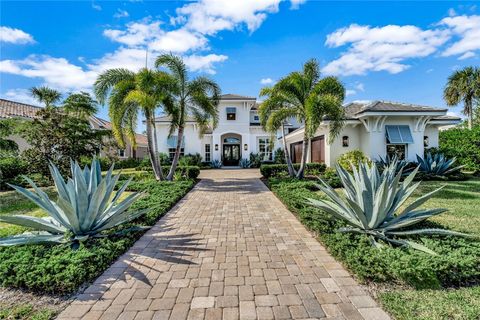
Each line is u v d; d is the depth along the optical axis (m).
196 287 3.66
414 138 16.81
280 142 29.78
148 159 25.61
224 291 3.55
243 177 18.98
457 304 3.12
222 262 4.48
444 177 14.40
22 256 4.02
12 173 15.69
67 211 4.75
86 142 14.66
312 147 22.09
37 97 19.52
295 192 10.13
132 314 3.07
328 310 3.11
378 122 16.62
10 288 3.60
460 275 3.57
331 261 4.48
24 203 10.00
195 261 4.53
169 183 13.44
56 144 13.63
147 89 13.54
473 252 4.08
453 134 19.55
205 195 11.49
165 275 4.02
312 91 13.83
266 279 3.86
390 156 16.73
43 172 13.64
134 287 3.67
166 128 27.97
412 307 3.08
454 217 7.08
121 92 13.76
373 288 3.57
